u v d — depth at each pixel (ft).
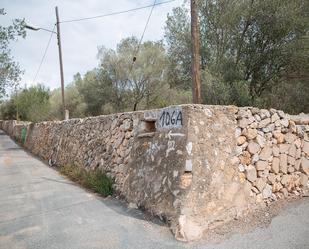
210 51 45.50
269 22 37.65
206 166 16.14
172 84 58.75
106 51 87.20
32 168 39.04
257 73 40.68
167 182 16.38
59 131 46.68
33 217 17.72
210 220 15.06
